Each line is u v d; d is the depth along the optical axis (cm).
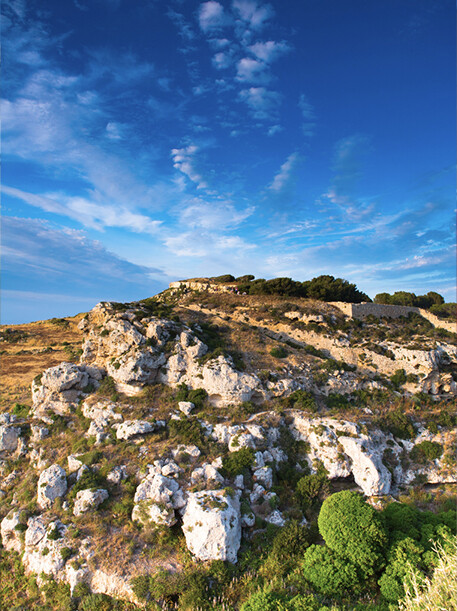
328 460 3497
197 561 2506
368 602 2159
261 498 3056
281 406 4000
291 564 2500
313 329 5791
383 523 2414
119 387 4109
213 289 9019
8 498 3203
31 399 4581
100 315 4978
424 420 4250
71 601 2345
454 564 1560
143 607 2247
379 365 5181
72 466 3225
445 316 7731
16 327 8562
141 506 2806
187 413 3766
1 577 2664
